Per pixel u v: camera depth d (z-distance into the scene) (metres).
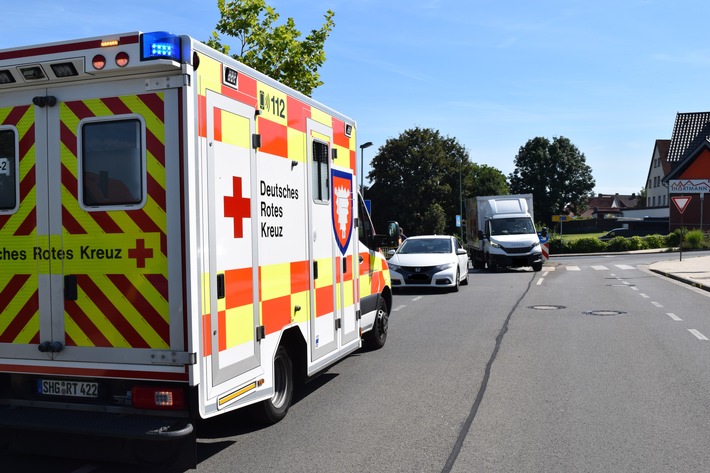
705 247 44.41
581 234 76.81
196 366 4.42
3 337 4.82
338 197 7.12
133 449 4.51
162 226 4.43
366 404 6.59
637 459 4.94
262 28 15.25
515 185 98.38
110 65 4.37
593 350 9.16
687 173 53.75
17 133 4.71
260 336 5.26
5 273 4.77
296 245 5.98
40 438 4.66
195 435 4.42
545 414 6.13
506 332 10.78
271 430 5.79
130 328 4.52
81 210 4.59
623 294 16.53
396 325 11.69
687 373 7.70
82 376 4.65
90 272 4.59
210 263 4.57
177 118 4.39
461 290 18.17
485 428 5.75
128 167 4.50
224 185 4.75
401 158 72.06
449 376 7.72
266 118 5.39
